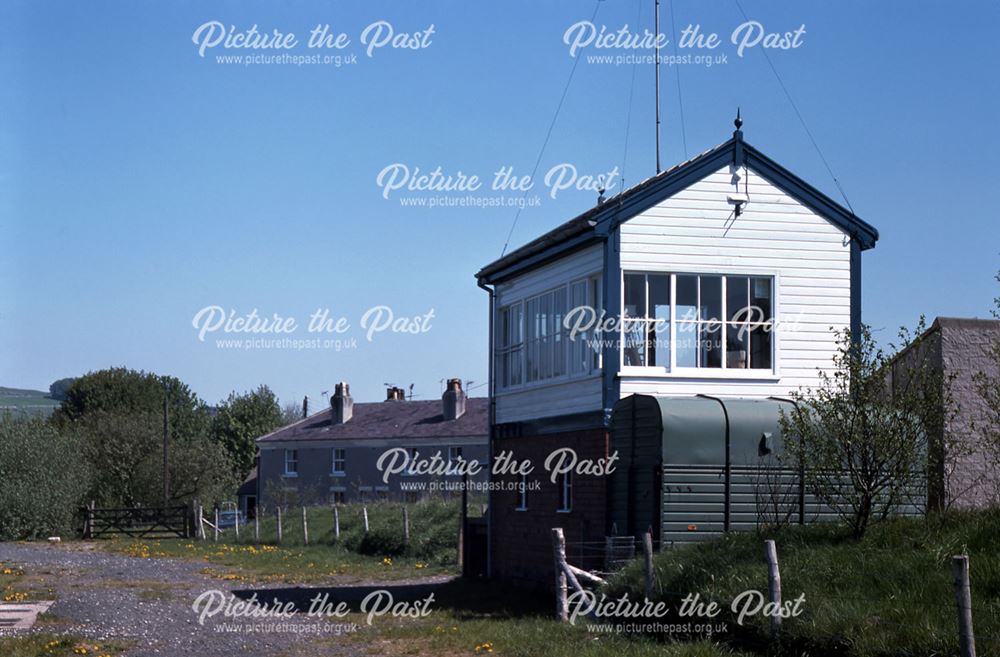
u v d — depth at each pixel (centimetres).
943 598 1195
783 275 2114
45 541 4375
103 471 5888
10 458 4522
